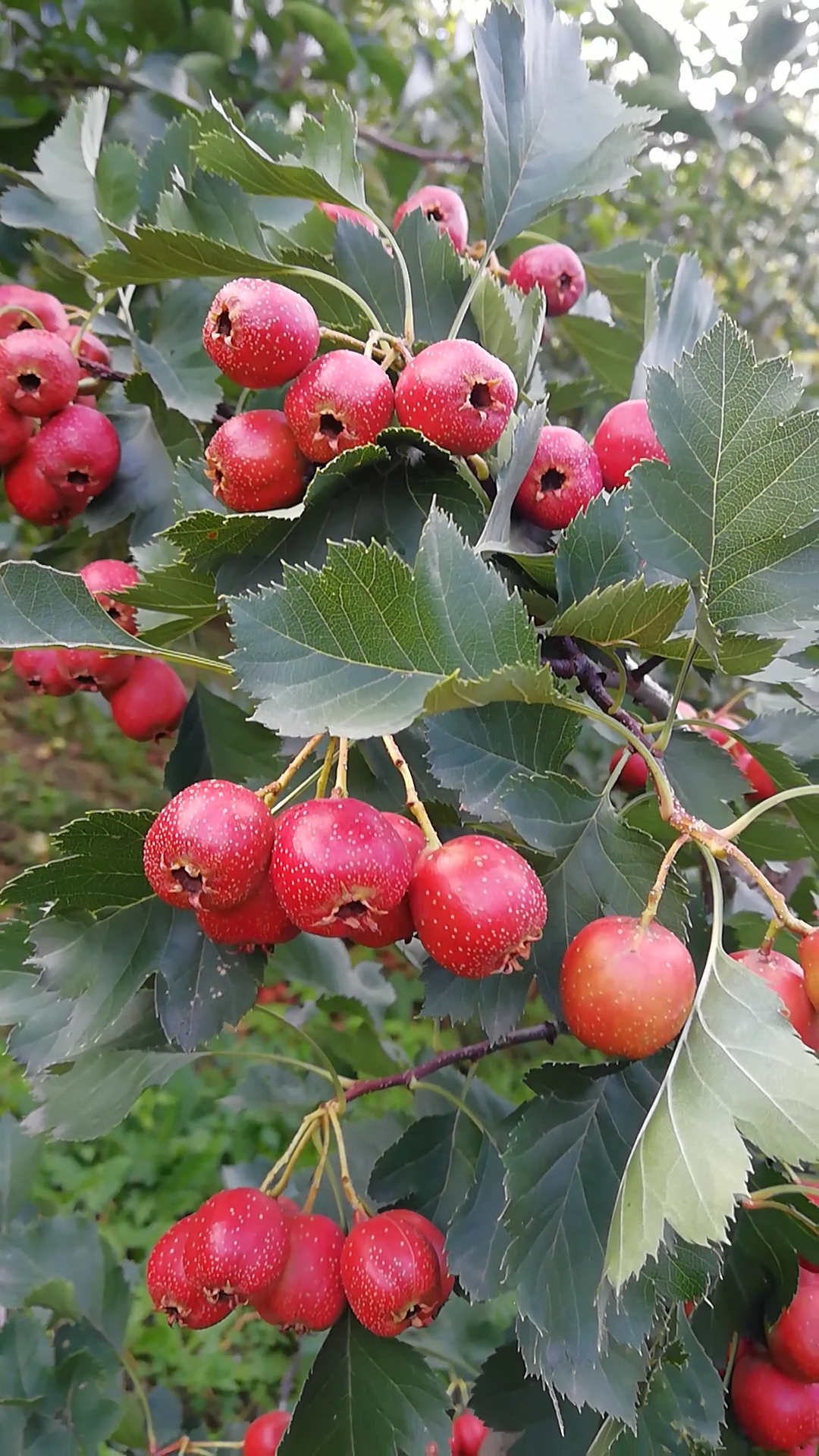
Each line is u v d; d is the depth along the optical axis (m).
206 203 0.22
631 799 0.23
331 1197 0.32
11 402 0.24
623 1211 0.15
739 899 0.30
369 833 0.15
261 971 0.19
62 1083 0.25
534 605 0.19
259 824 0.15
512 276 0.29
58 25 0.38
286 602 0.15
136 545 0.26
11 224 0.28
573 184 0.23
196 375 0.26
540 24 0.23
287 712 0.15
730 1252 0.22
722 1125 0.14
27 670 0.25
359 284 0.22
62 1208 0.60
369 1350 0.21
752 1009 0.15
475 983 0.19
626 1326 0.17
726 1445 0.23
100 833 0.17
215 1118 0.66
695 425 0.17
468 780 0.17
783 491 0.17
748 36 0.39
